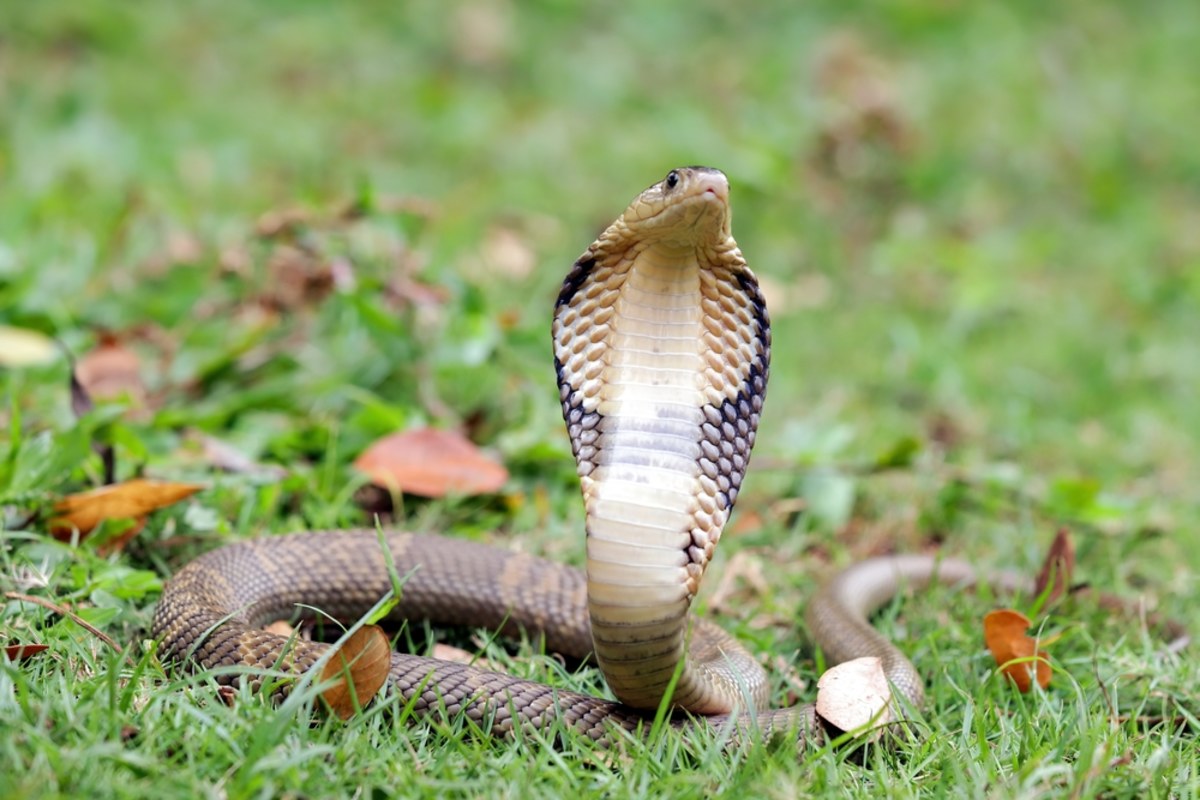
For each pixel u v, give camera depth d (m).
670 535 5.64
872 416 11.46
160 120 16.41
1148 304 14.39
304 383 9.92
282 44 19.75
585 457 5.86
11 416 8.67
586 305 6.00
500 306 12.05
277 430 9.36
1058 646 7.47
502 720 5.89
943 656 7.27
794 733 5.66
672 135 17.62
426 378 9.88
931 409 11.80
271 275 10.62
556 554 8.55
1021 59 21.25
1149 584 8.66
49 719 5.25
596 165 17.05
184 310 10.91
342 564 7.64
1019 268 15.05
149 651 5.75
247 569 7.31
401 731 5.62
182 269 11.56
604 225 15.12
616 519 5.64
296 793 5.02
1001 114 19.47
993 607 8.09
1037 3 23.69
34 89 16.53
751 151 16.00
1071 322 13.80
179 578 6.82
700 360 5.95
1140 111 19.86
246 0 20.77
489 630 7.70
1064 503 9.32
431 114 17.98
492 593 7.68
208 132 16.39
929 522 9.56
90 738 5.07
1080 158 18.11
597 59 20.86
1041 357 12.98
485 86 19.56
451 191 15.62
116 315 10.96
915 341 12.54
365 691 5.80
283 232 10.67
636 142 17.81
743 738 5.89
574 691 6.39
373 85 18.95
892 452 9.59
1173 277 14.87
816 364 12.46
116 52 18.50
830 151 16.28
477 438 9.72
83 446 7.62
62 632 6.18
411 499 8.88
